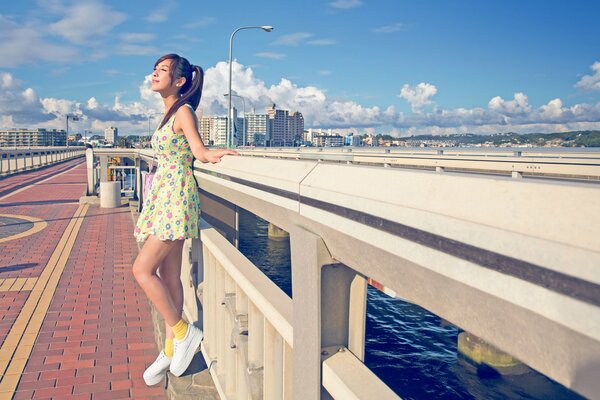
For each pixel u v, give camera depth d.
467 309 0.80
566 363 0.61
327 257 1.36
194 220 2.82
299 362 1.50
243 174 2.02
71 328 5.13
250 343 2.23
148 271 2.80
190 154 2.82
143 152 11.82
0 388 3.81
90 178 17.61
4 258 8.33
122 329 5.14
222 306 2.86
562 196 0.64
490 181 0.78
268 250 20.77
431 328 11.45
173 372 3.02
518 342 0.70
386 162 10.70
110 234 10.81
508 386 8.54
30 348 4.59
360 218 1.07
